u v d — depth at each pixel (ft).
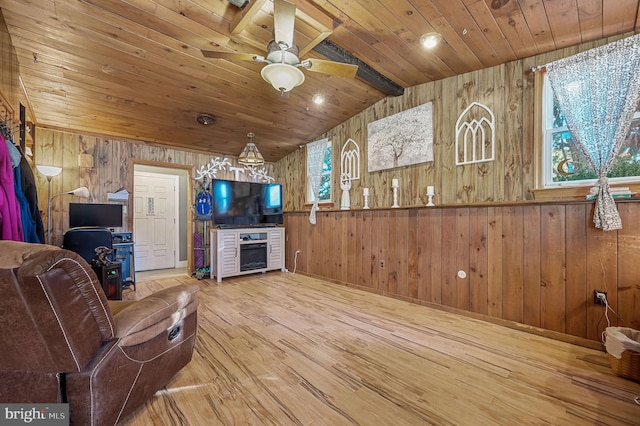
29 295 3.23
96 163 13.71
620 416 4.89
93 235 11.04
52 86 10.14
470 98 10.74
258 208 17.34
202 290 13.21
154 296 5.44
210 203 17.04
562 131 8.98
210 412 4.95
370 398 5.36
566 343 7.77
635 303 6.92
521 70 9.61
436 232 10.73
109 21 7.80
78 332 3.69
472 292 9.74
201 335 8.18
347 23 7.98
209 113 13.10
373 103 13.96
